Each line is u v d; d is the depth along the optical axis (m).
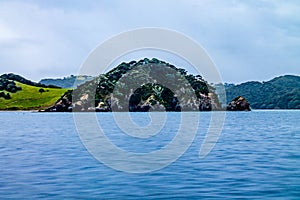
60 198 12.80
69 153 24.19
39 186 14.55
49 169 18.22
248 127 52.50
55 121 74.31
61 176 16.45
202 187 14.34
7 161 20.83
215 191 13.73
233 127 52.44
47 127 54.56
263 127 52.56
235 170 17.89
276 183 14.98
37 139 34.69
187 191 13.74
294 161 20.64
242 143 30.38
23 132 44.56
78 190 13.88
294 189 13.98
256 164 19.66
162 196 13.05
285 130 46.66
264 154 23.59
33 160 21.16
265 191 13.70
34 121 74.94
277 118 85.12
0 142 32.03
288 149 26.20
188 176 16.45
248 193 13.42
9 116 105.88
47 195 13.20
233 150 25.70
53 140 33.47
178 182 15.23
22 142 31.91
